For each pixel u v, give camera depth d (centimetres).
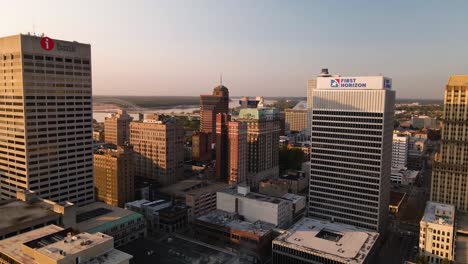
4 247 15038
